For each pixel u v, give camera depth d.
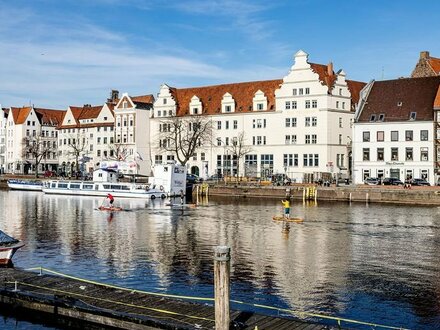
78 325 24.92
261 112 129.12
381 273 35.00
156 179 103.75
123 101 152.75
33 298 26.23
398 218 66.38
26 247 43.72
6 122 191.25
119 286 31.30
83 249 42.94
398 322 25.58
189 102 144.75
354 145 114.38
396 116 110.94
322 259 39.47
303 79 123.31
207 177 130.00
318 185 104.62
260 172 129.50
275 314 26.52
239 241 47.31
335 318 25.94
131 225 58.12
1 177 146.38
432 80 113.56
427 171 107.50
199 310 24.25
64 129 174.75
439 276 34.25
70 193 108.62
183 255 40.56
